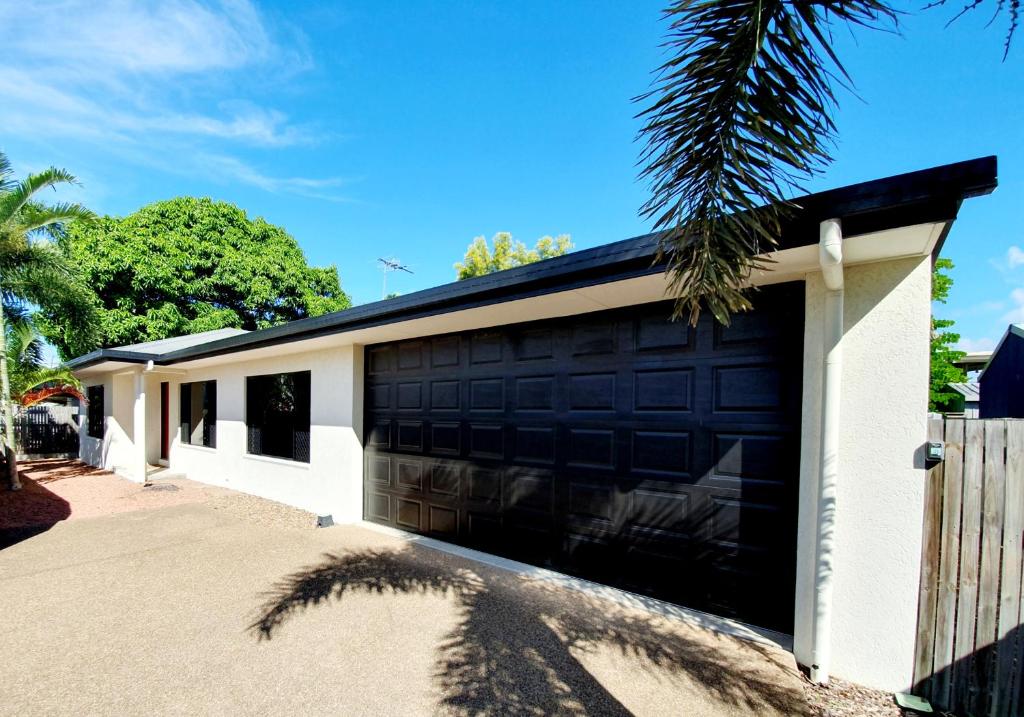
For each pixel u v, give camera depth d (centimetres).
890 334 304
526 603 419
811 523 326
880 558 303
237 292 1992
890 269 305
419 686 301
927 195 223
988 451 282
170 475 1198
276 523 712
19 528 693
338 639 361
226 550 580
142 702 286
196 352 903
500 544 545
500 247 2472
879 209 237
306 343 723
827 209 250
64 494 964
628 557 439
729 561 383
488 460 562
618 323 454
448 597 434
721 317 237
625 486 444
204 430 1184
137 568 520
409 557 546
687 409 410
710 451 396
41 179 1000
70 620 395
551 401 503
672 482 415
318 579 482
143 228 1777
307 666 325
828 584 306
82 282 1215
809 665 313
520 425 530
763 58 203
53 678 312
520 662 326
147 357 1011
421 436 645
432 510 627
